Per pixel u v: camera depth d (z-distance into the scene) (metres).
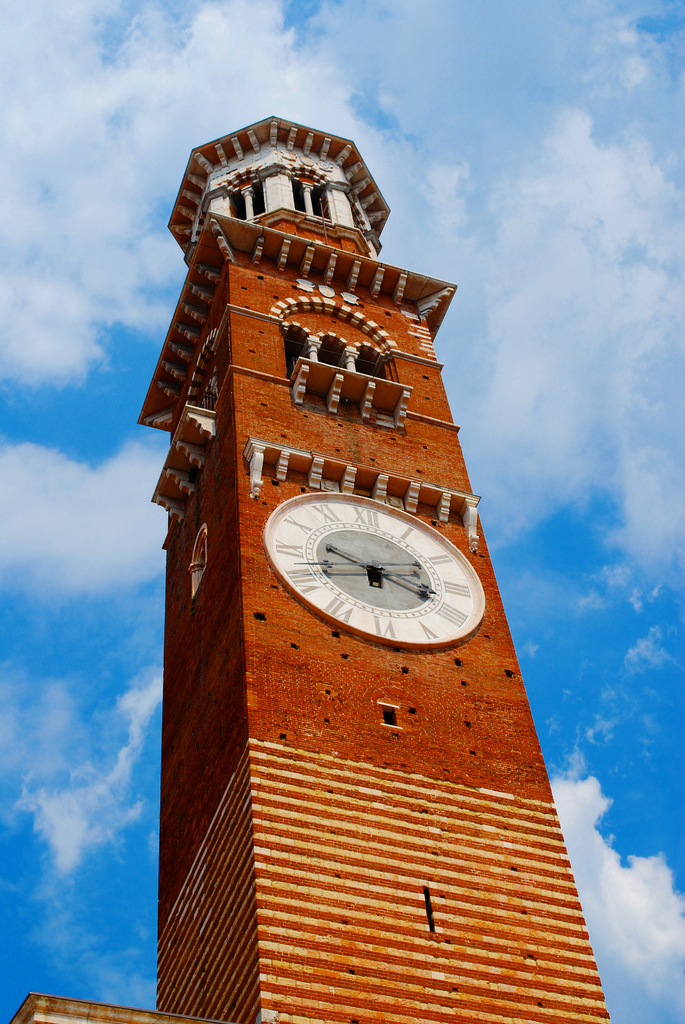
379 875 37.59
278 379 55.50
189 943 40.34
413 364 60.97
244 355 56.47
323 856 37.44
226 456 52.47
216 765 42.50
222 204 71.38
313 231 68.19
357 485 52.44
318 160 75.38
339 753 40.66
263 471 50.59
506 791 41.94
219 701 44.06
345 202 72.38
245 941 35.47
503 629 48.16
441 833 39.62
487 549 51.88
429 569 49.41
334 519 49.75
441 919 37.16
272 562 46.22
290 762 39.69
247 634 43.25
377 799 39.75
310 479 51.03
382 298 64.81
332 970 34.56
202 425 55.00
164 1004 41.28
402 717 42.88
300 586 45.81
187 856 43.03
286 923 35.25
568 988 36.94
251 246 63.47
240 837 38.22
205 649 47.72
